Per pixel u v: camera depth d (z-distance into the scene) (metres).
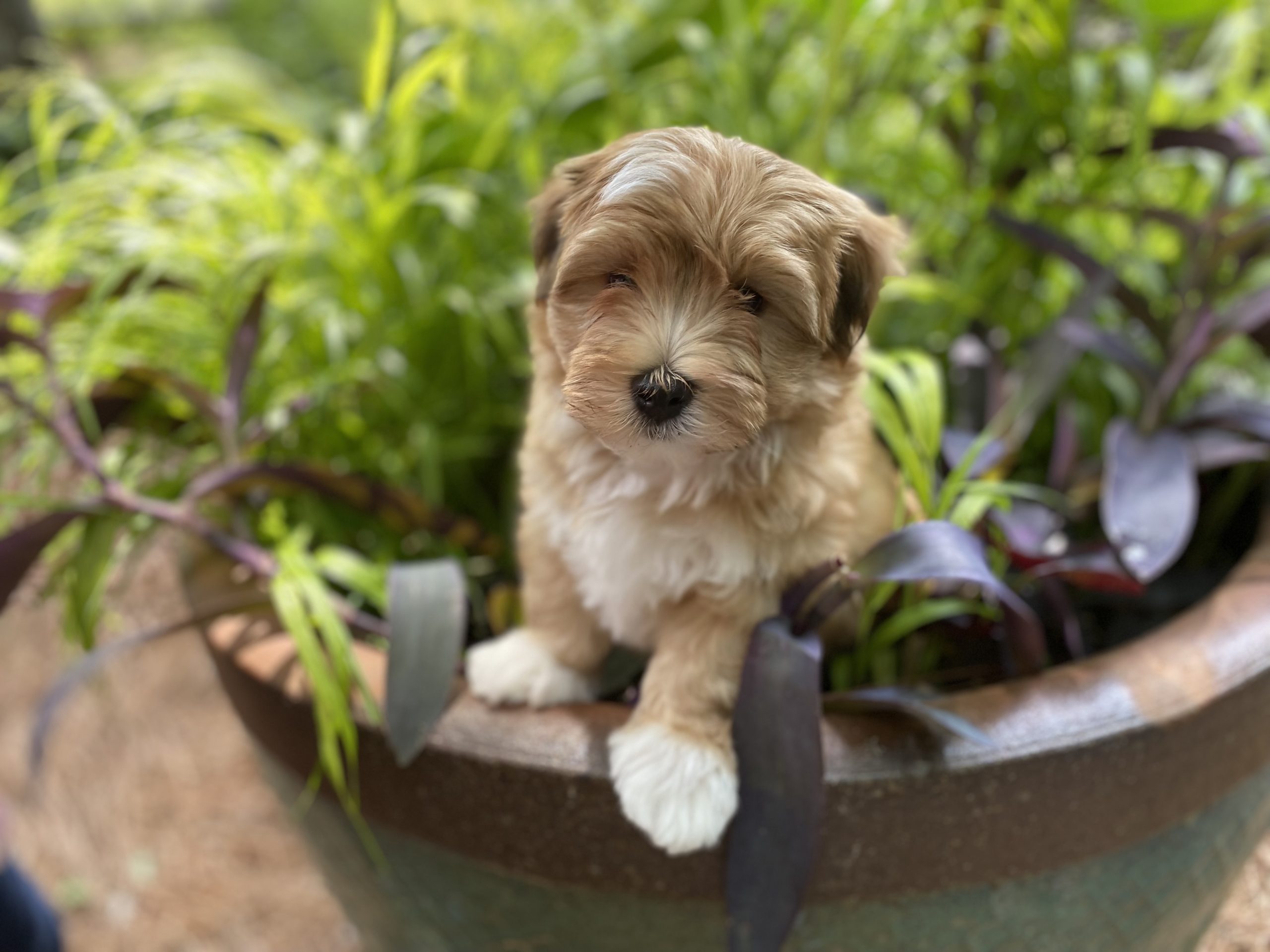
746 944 0.48
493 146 0.78
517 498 0.71
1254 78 0.79
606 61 0.77
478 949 0.56
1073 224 0.80
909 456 0.55
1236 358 0.75
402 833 0.53
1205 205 0.75
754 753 0.48
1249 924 0.67
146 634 0.56
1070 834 0.49
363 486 0.65
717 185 0.44
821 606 0.50
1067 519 0.65
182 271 0.69
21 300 0.59
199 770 0.92
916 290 0.68
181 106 0.81
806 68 0.79
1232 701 0.50
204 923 0.79
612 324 0.45
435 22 0.88
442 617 0.53
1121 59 0.68
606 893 0.50
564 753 0.49
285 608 0.53
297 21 1.78
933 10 0.73
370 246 0.73
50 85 0.75
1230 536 0.68
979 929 0.51
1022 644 0.53
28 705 0.96
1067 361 0.61
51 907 0.75
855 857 0.48
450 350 0.78
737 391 0.44
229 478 0.61
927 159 0.79
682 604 0.51
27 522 0.74
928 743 0.48
